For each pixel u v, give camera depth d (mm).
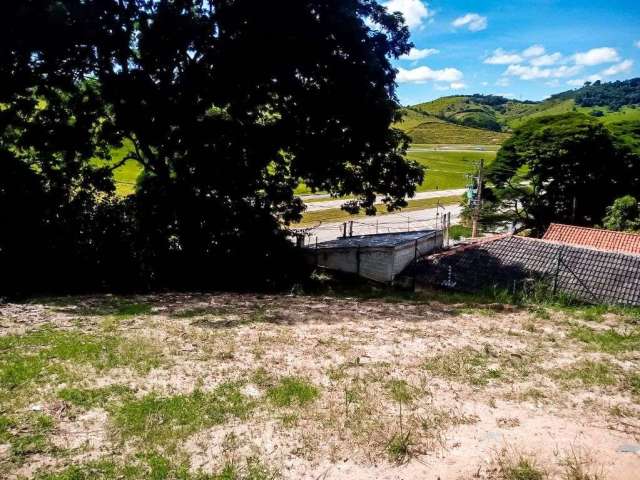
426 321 10250
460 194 71250
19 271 14781
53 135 16375
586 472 4801
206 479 4664
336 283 18672
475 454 5156
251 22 15391
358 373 7223
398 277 19250
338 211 52406
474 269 18297
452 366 7523
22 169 15891
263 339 8734
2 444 5117
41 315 10570
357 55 16203
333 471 4855
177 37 15406
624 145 39594
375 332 9320
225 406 6090
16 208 15039
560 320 10344
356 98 16266
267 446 5262
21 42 14141
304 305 12031
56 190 16359
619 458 5078
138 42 15922
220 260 17172
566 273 17203
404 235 22516
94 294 14227
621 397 6570
